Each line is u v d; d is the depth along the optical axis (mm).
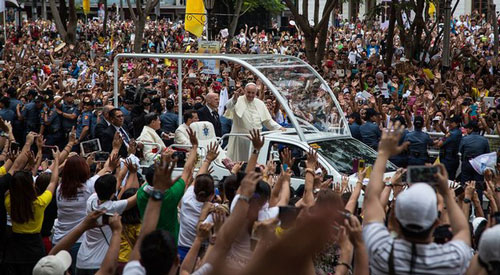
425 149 24922
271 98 27922
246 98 23469
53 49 60031
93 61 51750
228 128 26984
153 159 22234
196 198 12859
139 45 53031
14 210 13328
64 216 14008
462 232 8016
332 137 23000
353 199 11484
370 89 37625
